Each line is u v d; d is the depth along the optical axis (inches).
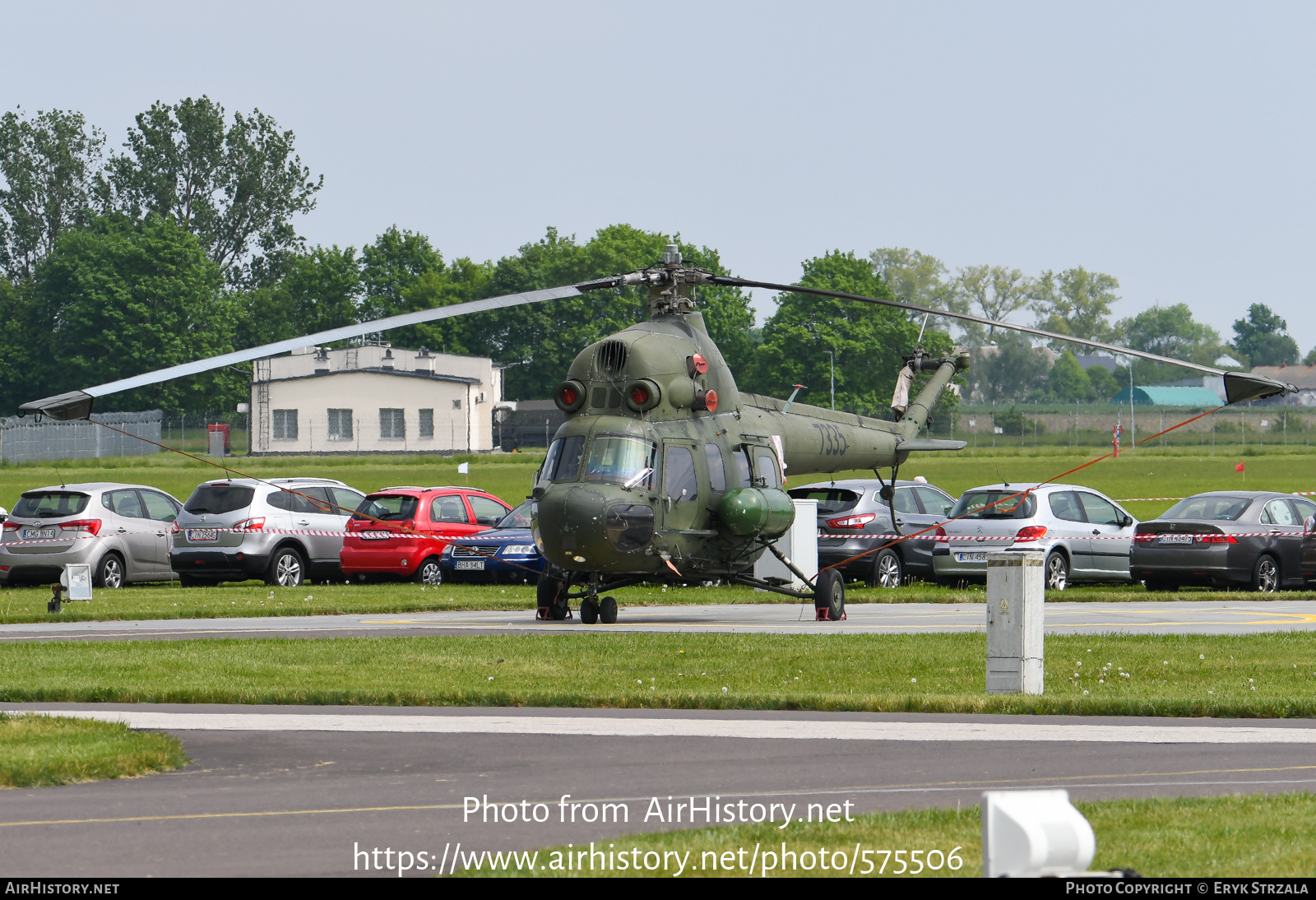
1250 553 2420.0
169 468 6988.2
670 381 1866.4
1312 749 955.3
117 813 771.4
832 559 2460.6
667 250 1969.7
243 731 1031.0
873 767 893.8
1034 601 1189.7
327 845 700.7
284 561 2605.8
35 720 1042.7
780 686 1242.0
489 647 1504.7
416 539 2618.1
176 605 2124.8
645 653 1451.8
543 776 870.4
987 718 1085.8
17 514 2586.1
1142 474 6530.5
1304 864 635.5
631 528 1785.2
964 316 1721.2
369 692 1176.8
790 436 2095.2
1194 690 1211.9
